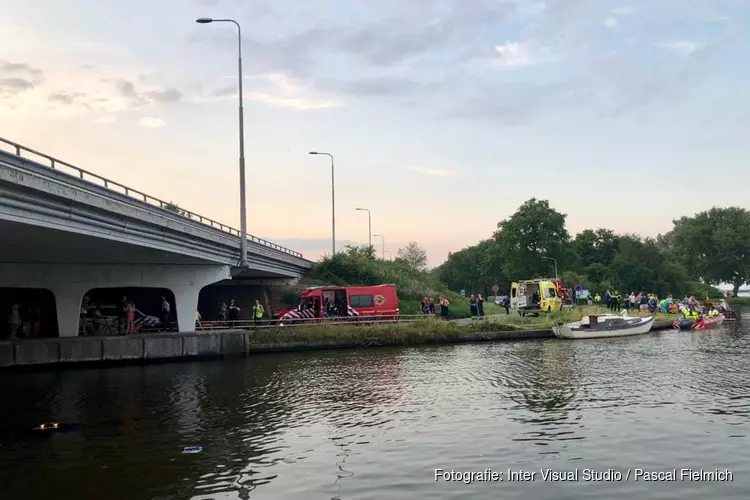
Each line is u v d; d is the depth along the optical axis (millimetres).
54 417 19078
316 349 36688
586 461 13281
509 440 15008
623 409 17984
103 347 32344
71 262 34281
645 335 41656
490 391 21453
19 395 23250
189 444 15461
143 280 36688
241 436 16156
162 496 11789
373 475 12672
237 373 28062
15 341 31188
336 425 17109
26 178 17984
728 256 111188
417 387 22703
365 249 77250
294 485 12211
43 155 21125
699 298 98750
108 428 17375
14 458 14508
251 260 44469
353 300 46500
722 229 113188
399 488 11875
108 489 12250
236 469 13344
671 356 29688
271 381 25250
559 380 23281
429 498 11328
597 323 40906
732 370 24828
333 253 66875
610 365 26984
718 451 13812
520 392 21094
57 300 34031
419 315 46719
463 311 57594
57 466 13797
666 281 99500
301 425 17234
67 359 31750
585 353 31906
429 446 14664
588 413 17594
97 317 37562
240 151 38031
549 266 90562
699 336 40062
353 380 24844
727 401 18812
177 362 33125
